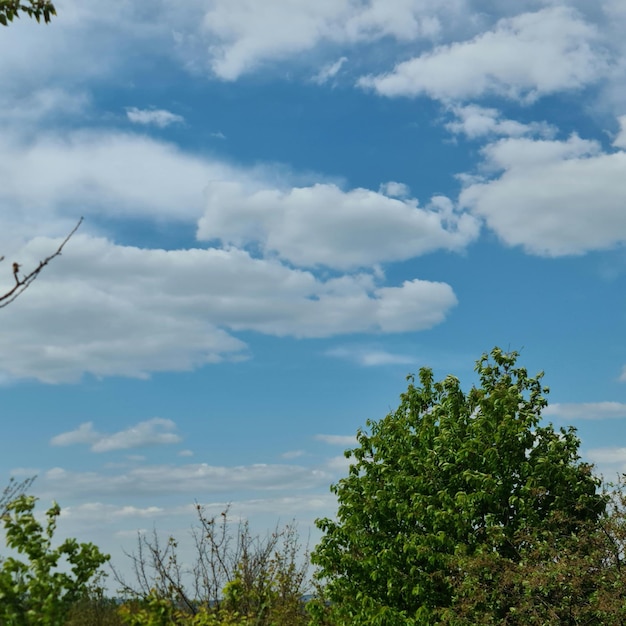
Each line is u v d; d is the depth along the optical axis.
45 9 7.85
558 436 22.03
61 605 8.78
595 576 16.27
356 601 20.94
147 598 10.30
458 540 20.31
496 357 23.75
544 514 20.50
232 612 11.98
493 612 17.81
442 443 21.97
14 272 5.90
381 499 21.78
